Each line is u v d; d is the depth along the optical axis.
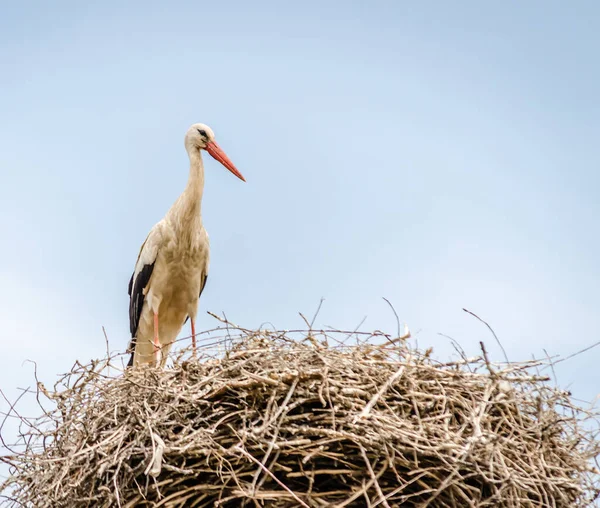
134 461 10.77
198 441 10.32
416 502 10.35
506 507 10.24
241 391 10.86
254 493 9.84
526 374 11.34
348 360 11.23
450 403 10.93
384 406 10.88
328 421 10.62
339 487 10.55
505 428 10.91
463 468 10.16
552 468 10.58
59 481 10.71
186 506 10.54
